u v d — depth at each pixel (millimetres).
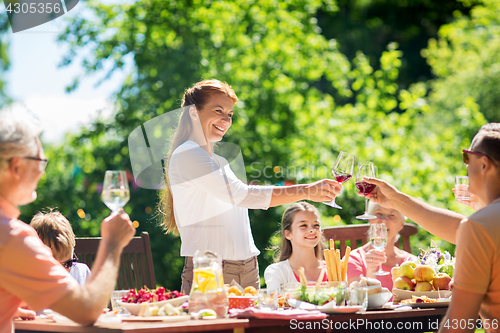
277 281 2766
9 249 1499
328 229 3250
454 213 2238
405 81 14898
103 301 1554
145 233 2895
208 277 1802
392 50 8742
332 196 2475
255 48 7559
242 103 6977
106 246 1640
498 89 10359
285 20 7797
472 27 11719
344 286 1937
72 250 2615
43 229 2535
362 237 3266
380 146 7188
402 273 2318
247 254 2547
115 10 7688
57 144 7906
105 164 7402
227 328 1632
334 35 14695
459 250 1729
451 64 11320
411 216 2299
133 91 7438
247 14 7766
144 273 2834
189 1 7590
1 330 1563
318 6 8484
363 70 8430
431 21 15625
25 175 1572
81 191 7559
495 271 1688
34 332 1809
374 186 2410
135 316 1794
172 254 6934
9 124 1557
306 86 7879
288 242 2980
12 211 1604
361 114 7949
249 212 6566
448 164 7137
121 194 1702
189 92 2650
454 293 1720
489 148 1803
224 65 7254
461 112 8562
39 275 1505
